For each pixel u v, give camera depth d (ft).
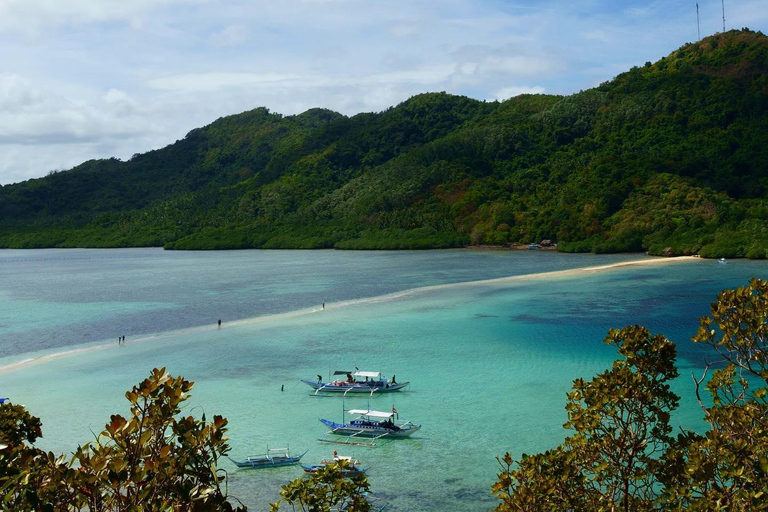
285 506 116.16
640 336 58.85
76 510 36.35
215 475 32.91
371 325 273.95
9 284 474.08
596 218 635.25
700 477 50.14
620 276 407.03
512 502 58.29
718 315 58.39
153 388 34.78
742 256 492.95
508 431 148.87
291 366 211.82
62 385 193.98
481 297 337.31
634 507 57.21
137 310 334.85
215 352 233.55
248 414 165.89
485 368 201.57
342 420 159.43
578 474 59.67
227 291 404.36
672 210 604.08
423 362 211.41
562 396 172.55
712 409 55.36
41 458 33.22
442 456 136.67
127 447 33.22
